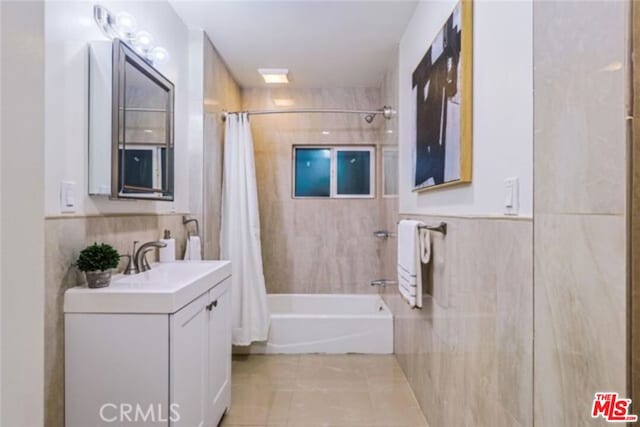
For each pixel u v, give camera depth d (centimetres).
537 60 104
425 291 223
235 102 380
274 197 403
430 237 210
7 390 61
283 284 402
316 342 329
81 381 144
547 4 99
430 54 206
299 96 404
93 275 149
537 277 105
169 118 229
